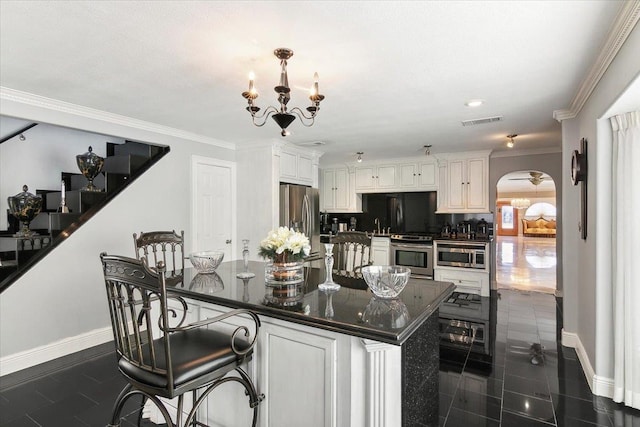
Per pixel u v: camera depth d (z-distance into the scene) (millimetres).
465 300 4984
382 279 1707
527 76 2420
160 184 3914
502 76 2422
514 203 14898
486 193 5371
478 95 2820
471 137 4406
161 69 2318
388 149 5223
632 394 2260
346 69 2309
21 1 1559
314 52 2062
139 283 1312
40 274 2975
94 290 3336
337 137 4414
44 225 3656
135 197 3672
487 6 1597
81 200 3275
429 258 5621
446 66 2256
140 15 1680
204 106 3135
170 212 4016
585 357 2809
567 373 2766
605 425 2094
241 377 1769
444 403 2344
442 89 2678
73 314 3188
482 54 2086
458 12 1646
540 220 16641
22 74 2395
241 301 1692
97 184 3873
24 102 2816
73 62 2207
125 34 1863
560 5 1588
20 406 2305
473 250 5285
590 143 2637
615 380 2326
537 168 5348
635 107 2100
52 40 1925
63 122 3066
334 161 6367
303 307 1589
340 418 1476
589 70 2305
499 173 5590
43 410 2258
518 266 8227
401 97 2865
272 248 1964
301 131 4090
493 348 3270
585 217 2838
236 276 2318
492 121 3629
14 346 2820
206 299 1805
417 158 5895
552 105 3082
